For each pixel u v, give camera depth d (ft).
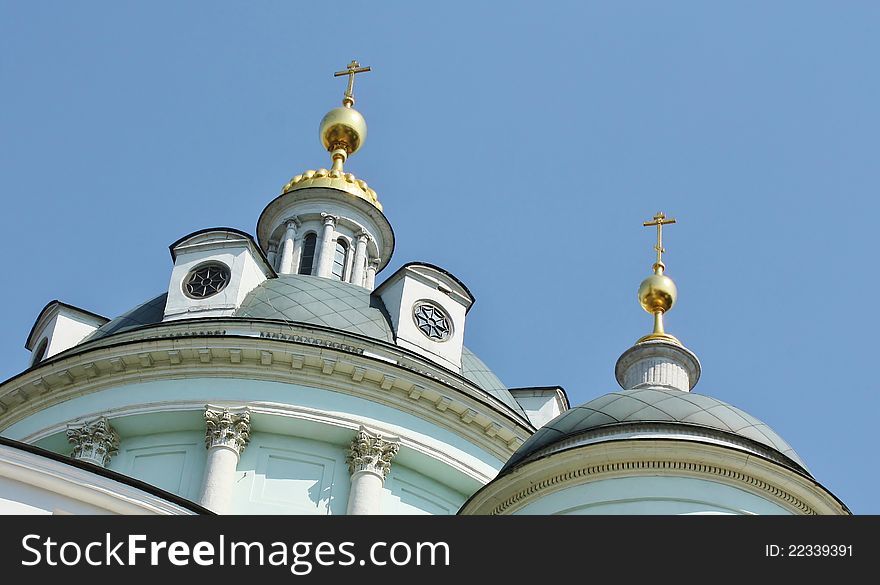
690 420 158.92
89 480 132.26
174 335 196.24
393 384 197.26
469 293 215.10
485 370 216.54
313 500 192.44
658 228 215.92
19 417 200.13
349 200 240.53
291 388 196.03
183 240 213.25
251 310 205.77
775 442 160.76
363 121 256.32
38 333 222.28
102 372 197.16
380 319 208.95
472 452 199.21
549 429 162.61
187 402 194.29
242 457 193.67
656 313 207.72
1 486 130.11
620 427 157.17
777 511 154.40
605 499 153.38
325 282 215.10
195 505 135.95
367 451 193.67
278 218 241.55
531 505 156.76
